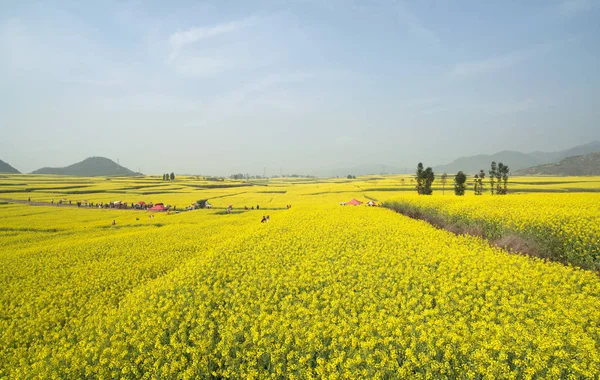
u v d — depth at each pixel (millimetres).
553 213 21844
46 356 10773
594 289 11750
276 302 12625
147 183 154125
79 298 16469
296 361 8516
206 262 18828
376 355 8203
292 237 23656
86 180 169125
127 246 28156
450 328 9109
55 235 40656
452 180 149375
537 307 10117
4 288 18609
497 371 7242
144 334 10562
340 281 14008
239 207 73562
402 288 12914
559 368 7285
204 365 8844
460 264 15148
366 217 34312
